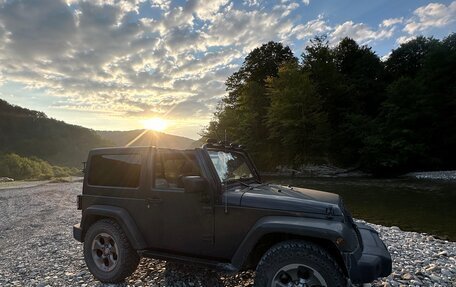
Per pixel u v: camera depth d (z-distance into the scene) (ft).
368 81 160.35
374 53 181.78
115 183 14.64
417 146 114.42
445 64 130.00
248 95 161.79
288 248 10.20
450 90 123.95
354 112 146.10
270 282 10.29
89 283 14.42
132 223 13.65
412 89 123.75
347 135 132.36
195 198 12.34
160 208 13.12
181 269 15.30
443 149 122.01
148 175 13.60
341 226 9.89
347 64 180.04
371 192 66.54
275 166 140.05
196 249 12.35
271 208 10.96
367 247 10.98
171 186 13.08
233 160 14.79
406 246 21.90
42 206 56.70
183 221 12.60
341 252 9.50
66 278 15.34
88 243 14.71
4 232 33.78
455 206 46.83
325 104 148.05
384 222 36.04
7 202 64.39
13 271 17.31
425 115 120.06
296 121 128.88
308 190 13.64
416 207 46.70
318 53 155.43
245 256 10.78
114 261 14.08
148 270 15.53
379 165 119.24
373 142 119.14
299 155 130.00
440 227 33.22
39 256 20.53
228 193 12.04
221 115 168.66
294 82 137.28
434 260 18.38
